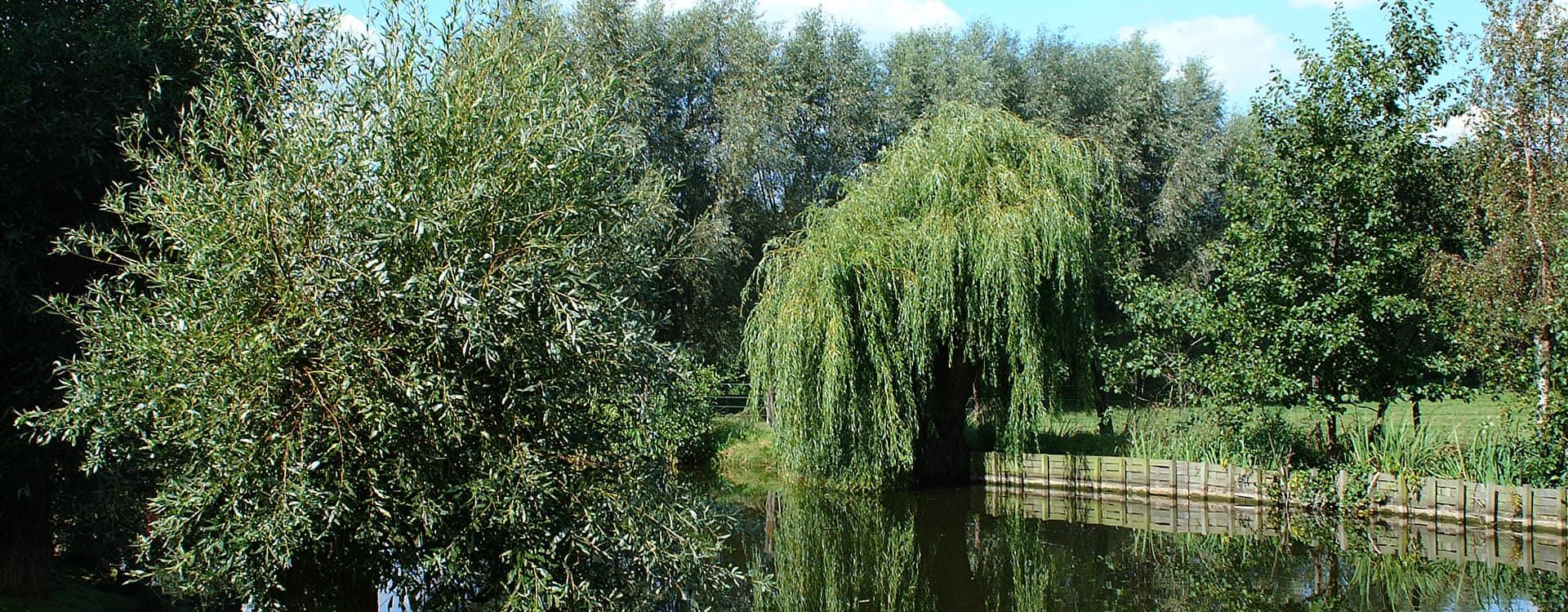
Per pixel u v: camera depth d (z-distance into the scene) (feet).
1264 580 36.83
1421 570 37.70
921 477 56.80
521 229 18.22
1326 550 41.37
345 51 18.95
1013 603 34.76
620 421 19.66
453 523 18.76
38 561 22.48
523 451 17.69
